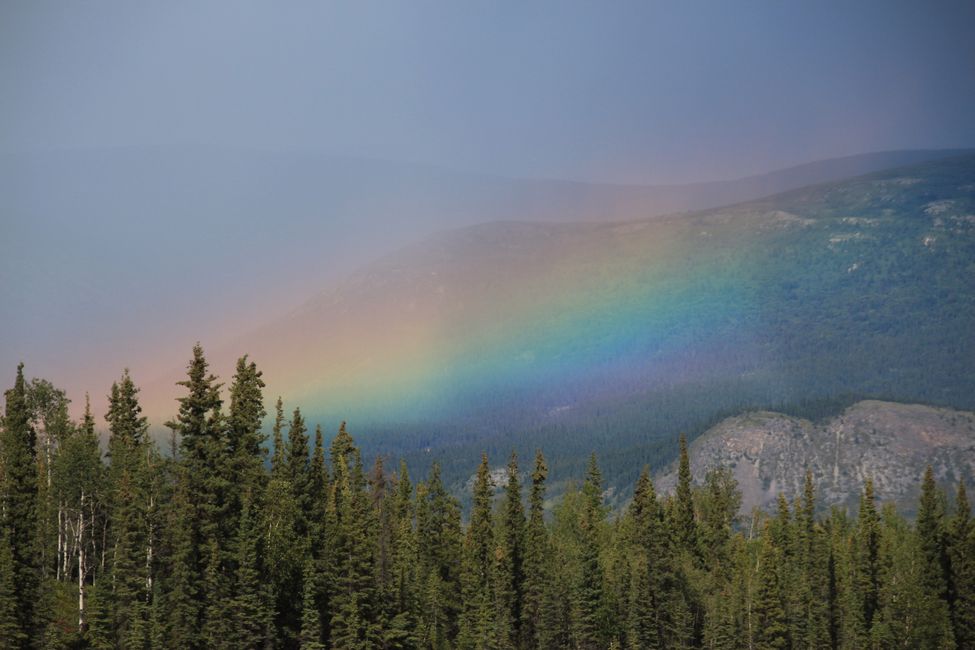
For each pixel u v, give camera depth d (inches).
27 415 6013.8
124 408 6289.4
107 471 5782.5
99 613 5201.8
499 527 6978.4
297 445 6304.1
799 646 6850.4
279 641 5570.9
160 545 5502.0
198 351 5698.8
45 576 5403.5
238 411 5777.6
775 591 6747.1
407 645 5935.0
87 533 5654.5
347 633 5689.0
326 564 5816.9
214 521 5531.5
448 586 6520.7
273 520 5753.0
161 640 5241.1
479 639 6264.8
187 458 5536.4
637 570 6707.7
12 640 5064.0
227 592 5433.1
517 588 6643.7
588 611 6446.9
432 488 7012.8
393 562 6141.7
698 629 6771.7
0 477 5482.3
